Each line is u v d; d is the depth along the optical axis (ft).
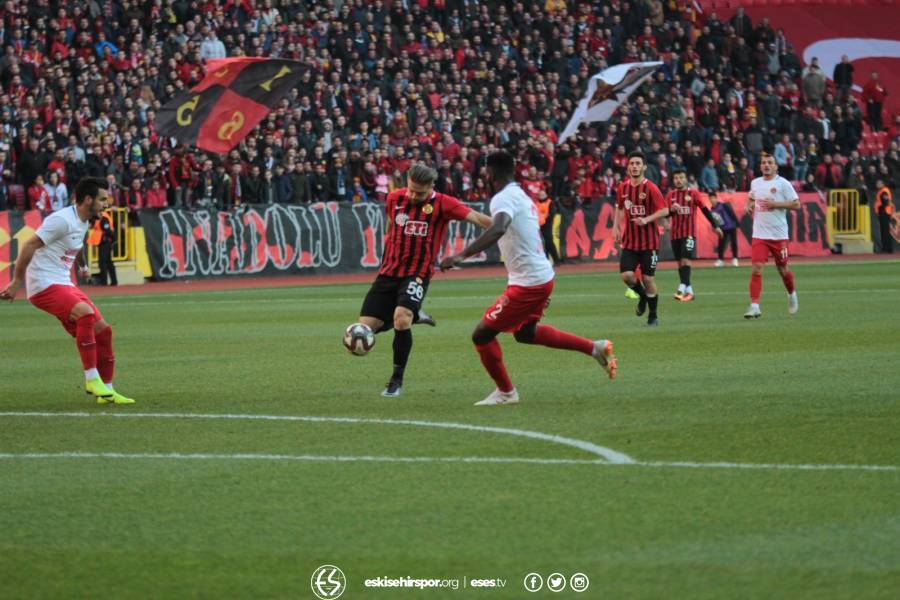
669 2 284.00
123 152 183.21
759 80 272.10
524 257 59.57
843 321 103.40
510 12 251.39
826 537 35.27
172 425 56.34
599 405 60.03
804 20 317.63
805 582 31.35
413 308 64.08
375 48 223.10
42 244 63.31
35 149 174.09
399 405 61.52
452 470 45.03
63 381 74.02
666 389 65.10
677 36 267.39
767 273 188.96
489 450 48.78
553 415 57.16
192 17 210.38
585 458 46.83
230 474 45.06
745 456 46.70
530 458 46.98
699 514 38.01
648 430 52.65
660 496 40.42
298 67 176.55
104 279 175.73
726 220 215.51
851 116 274.98
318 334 101.24
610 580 31.73
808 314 111.34
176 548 35.35
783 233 107.65
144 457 48.60
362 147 204.23
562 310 121.39
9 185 174.19
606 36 255.70
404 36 228.63
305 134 199.11
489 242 57.98
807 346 84.84
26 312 133.39
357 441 51.37
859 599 30.07
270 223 190.70
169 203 186.60
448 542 35.42
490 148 217.15
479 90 228.84
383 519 38.09
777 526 36.50
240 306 135.74
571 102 238.68
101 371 65.26
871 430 51.80
